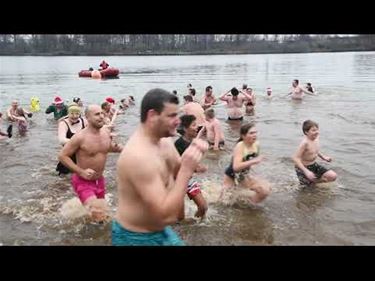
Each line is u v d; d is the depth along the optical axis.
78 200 6.78
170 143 3.64
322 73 34.41
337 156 9.08
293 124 13.02
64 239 5.43
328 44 97.25
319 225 5.71
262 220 5.91
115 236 3.65
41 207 6.55
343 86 23.92
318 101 18.17
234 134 11.88
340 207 6.32
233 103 13.96
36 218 6.12
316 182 7.30
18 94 23.91
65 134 7.94
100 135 6.17
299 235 5.43
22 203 6.73
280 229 5.61
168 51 101.00
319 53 90.88
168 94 3.37
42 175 8.27
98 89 26.38
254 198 6.53
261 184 6.52
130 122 14.14
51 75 40.00
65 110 14.84
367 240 5.25
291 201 6.60
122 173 3.38
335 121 13.33
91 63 63.44
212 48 102.38
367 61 51.00
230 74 36.31
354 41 94.12
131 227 3.54
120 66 53.78
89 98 21.72
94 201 5.93
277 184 7.41
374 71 34.84
